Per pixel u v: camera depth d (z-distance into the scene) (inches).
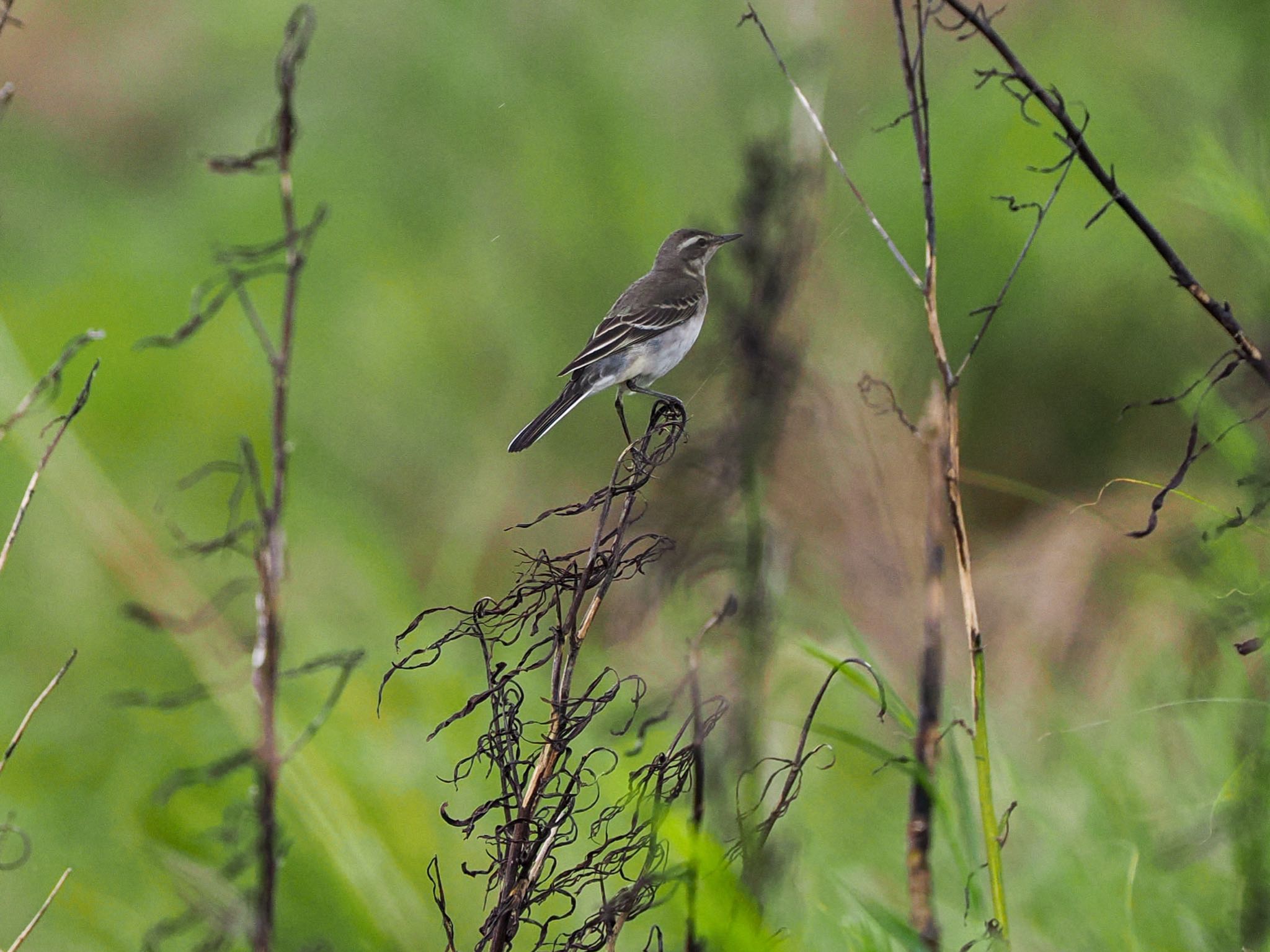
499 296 660.1
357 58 706.8
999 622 478.3
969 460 599.8
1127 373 583.5
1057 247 590.2
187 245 689.0
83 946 323.6
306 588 470.9
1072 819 300.7
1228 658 282.5
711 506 337.7
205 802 365.1
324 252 689.6
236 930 200.5
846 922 249.6
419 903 315.9
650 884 225.6
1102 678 421.7
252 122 732.7
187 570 465.1
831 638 405.4
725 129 595.8
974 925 267.0
